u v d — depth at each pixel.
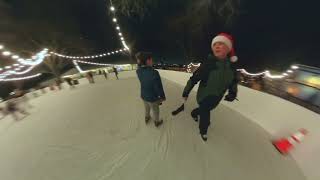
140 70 3.99
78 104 7.40
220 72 3.40
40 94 10.84
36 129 5.79
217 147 3.98
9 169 4.16
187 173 3.46
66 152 4.40
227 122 4.77
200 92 3.76
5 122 6.86
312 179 3.13
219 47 3.31
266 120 4.49
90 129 5.21
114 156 4.06
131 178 3.49
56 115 6.64
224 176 3.35
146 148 4.15
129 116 5.58
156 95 4.21
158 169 3.60
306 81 5.39
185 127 4.68
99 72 18.19
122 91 8.13
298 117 3.85
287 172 3.34
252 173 3.37
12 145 5.10
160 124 4.90
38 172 3.94
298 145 3.61
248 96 5.16
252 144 4.00
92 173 3.71
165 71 10.34
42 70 22.64
